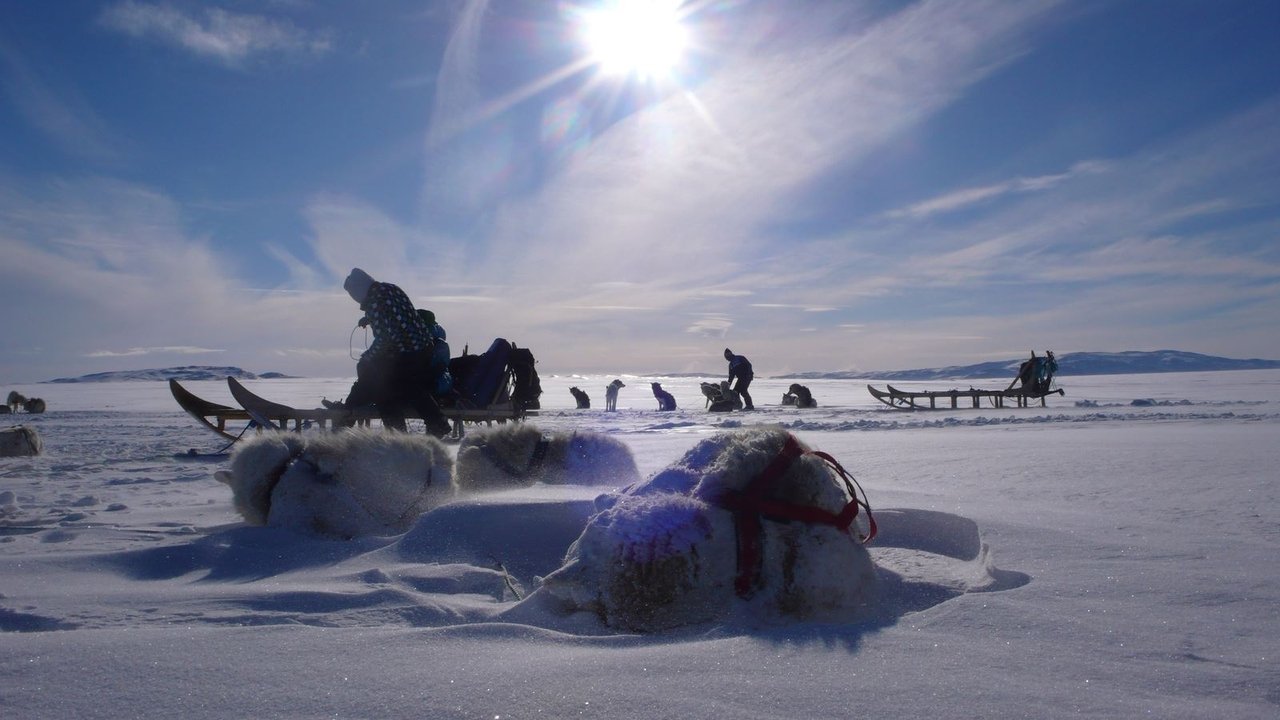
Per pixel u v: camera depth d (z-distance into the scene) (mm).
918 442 10000
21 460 9680
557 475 5285
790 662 2043
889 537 3836
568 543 3678
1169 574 2840
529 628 2340
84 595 2859
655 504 2621
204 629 2350
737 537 2576
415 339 8664
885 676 1946
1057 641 2189
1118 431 11695
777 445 2781
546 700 1817
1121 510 4398
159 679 1958
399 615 2627
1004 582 2875
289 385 70375
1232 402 21484
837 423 15008
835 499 2721
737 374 24203
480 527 3705
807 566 2539
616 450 5500
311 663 2062
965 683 1900
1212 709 1741
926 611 2480
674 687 1885
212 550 3738
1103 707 1760
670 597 2484
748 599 2535
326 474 4250
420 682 1926
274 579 3252
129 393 60062
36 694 1877
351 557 3623
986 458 7695
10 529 4574
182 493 6516
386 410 8672
